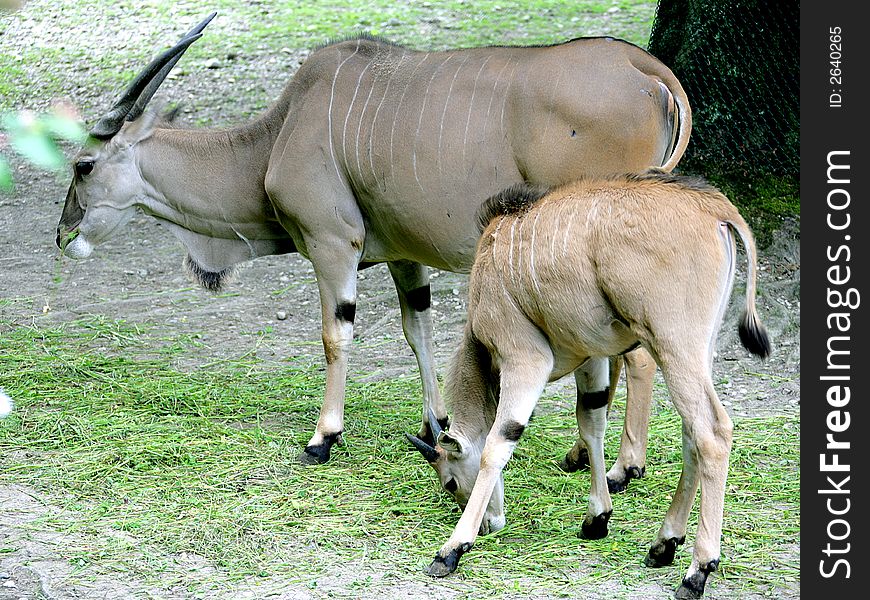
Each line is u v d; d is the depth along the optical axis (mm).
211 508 7695
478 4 22281
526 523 7484
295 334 11836
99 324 11906
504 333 6746
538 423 9406
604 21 20531
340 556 6965
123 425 9203
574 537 7227
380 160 8242
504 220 6828
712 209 6176
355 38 8836
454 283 13000
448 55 8219
